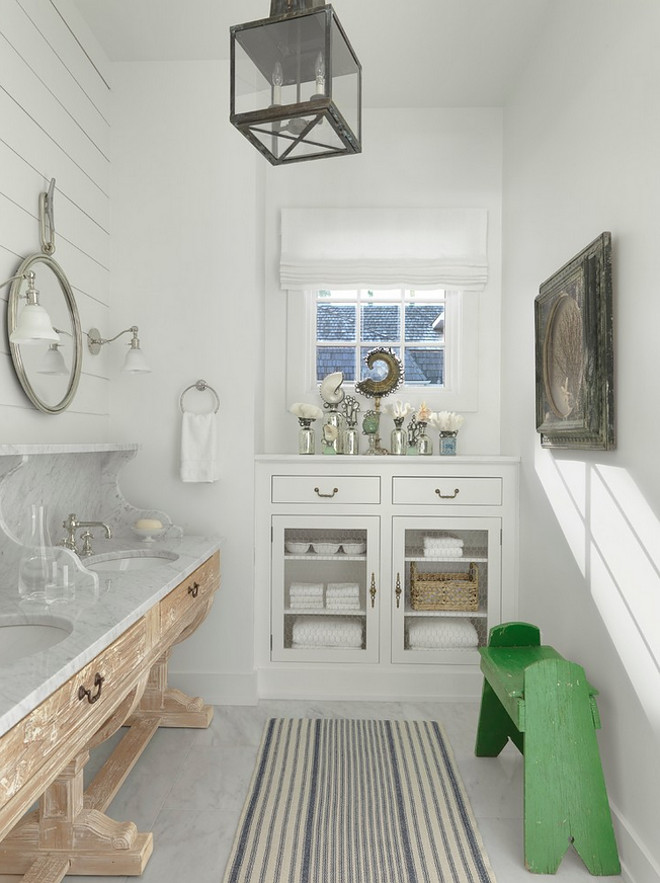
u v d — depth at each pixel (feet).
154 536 9.59
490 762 8.69
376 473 10.70
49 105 8.35
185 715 9.64
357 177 12.02
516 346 10.80
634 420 6.33
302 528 10.71
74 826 6.49
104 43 10.08
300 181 12.05
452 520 10.69
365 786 8.01
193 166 10.53
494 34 9.83
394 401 12.07
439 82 11.14
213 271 10.53
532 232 9.94
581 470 7.82
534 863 6.51
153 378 10.55
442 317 12.24
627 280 6.50
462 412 11.97
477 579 10.70
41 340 6.75
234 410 10.55
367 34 9.81
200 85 10.52
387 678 10.68
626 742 6.53
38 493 8.05
